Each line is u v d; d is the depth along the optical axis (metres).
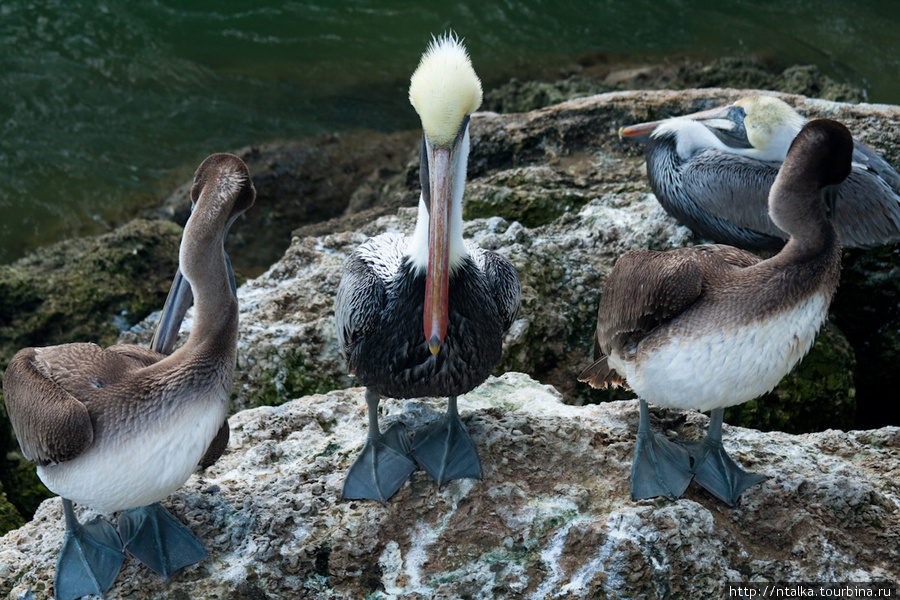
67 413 3.65
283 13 14.65
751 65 12.59
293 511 4.39
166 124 12.47
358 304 4.38
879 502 4.39
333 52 13.92
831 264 4.02
